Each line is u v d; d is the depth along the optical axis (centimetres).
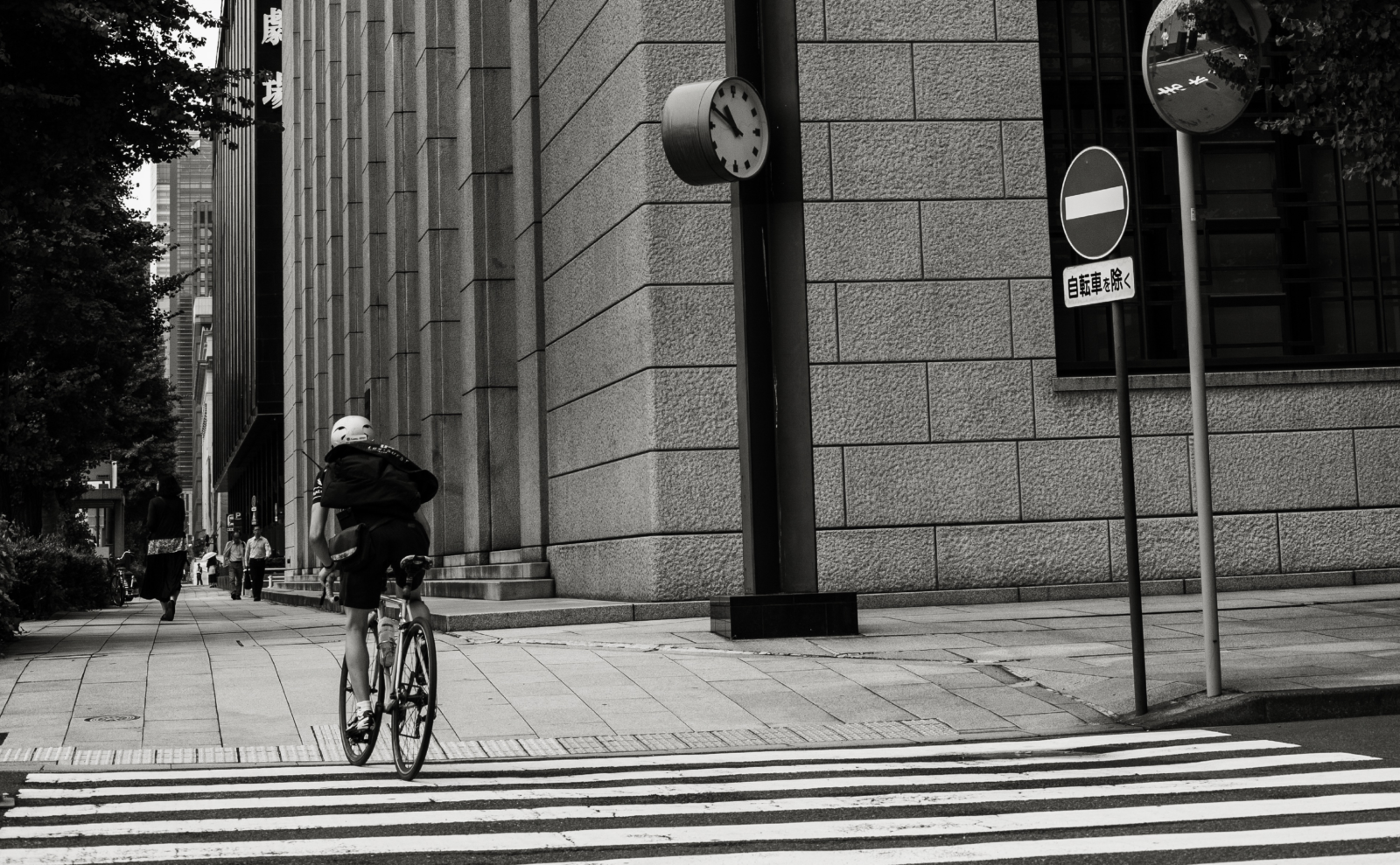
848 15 1473
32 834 561
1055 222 1516
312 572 3472
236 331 8306
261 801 630
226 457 9375
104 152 1600
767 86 1218
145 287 3122
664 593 1395
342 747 793
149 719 870
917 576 1434
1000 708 874
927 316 1459
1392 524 1510
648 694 930
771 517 1194
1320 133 1130
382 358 2855
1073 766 700
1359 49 1051
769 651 1095
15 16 1433
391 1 2612
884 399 1446
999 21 1497
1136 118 1546
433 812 603
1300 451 1502
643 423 1426
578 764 728
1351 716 833
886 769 703
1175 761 703
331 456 721
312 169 4144
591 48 1598
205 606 3003
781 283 1205
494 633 1292
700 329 1423
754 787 654
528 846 534
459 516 2192
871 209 1459
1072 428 1471
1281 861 489
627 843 537
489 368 1988
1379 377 1520
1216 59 877
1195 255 861
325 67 3944
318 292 3897
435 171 2236
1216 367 1519
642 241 1427
